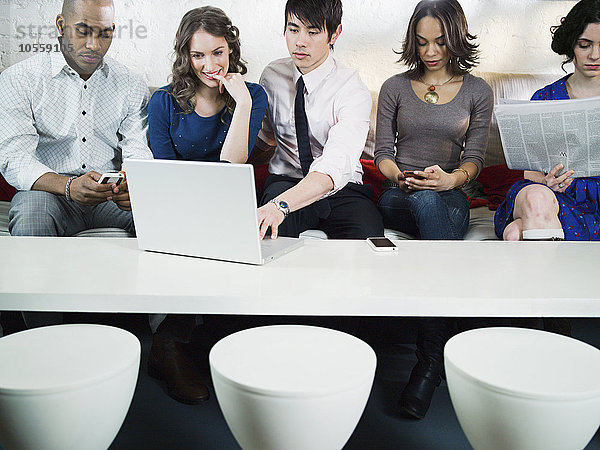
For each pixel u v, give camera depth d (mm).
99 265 1347
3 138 2654
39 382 925
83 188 2523
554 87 2922
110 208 2656
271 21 3039
